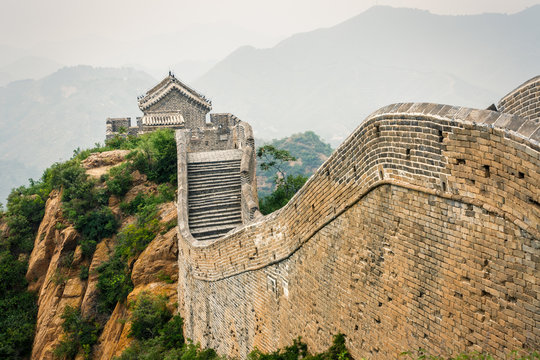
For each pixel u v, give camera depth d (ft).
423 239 33.09
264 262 56.80
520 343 27.17
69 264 120.88
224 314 68.95
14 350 120.47
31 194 167.73
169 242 105.40
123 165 131.44
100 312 112.16
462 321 30.73
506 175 26.76
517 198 26.27
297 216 49.08
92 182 130.21
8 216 153.99
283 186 135.33
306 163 401.29
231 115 188.55
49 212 137.28
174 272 104.12
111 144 163.43
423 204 32.76
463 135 29.04
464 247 29.99
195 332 81.25
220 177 108.58
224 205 101.76
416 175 32.94
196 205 101.40
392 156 34.81
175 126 179.63
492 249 28.22
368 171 37.58
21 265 138.62
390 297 36.83
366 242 38.96
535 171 24.88
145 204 123.13
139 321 93.50
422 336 34.06
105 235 123.24
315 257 46.78
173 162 129.70
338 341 43.19
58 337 112.47
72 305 115.34
